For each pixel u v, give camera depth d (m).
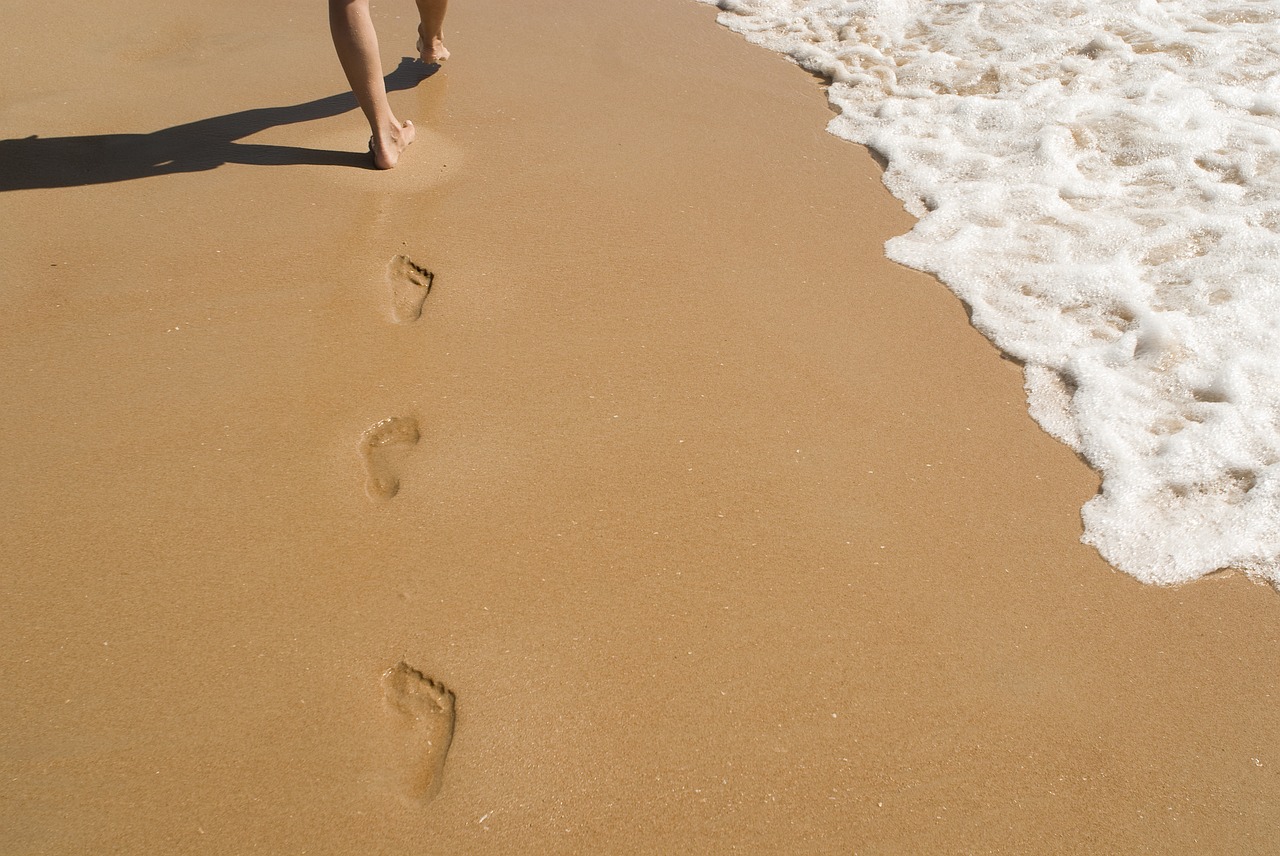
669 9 3.85
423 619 1.64
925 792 1.48
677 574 1.75
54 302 2.19
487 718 1.52
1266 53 3.47
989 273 2.56
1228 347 2.30
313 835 1.37
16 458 1.84
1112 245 2.63
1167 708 1.62
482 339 2.21
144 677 1.53
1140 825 1.46
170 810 1.38
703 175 2.87
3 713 1.46
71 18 3.33
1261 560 1.87
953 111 3.26
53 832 1.34
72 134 2.75
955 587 1.78
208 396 2.00
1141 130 3.09
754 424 2.07
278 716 1.50
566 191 2.73
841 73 3.46
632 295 2.38
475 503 1.84
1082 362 2.28
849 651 1.66
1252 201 2.77
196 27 3.36
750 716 1.56
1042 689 1.63
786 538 1.84
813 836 1.42
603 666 1.60
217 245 2.39
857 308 2.42
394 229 2.52
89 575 1.66
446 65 3.27
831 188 2.88
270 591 1.66
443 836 1.38
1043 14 3.75
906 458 2.03
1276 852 1.44
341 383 2.06
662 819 1.42
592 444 1.98
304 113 2.94
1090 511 1.95
